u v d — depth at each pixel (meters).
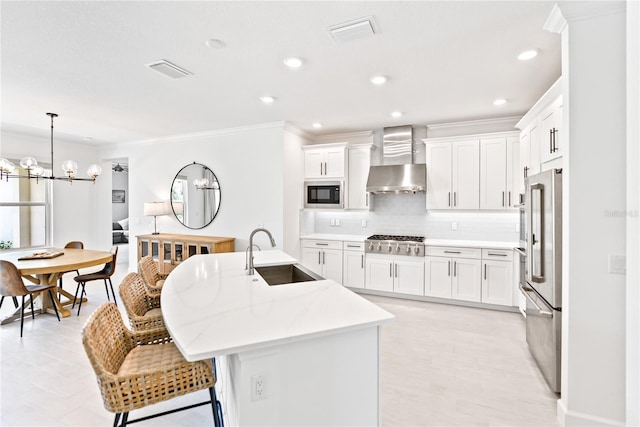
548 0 1.84
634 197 1.73
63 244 5.98
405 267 4.45
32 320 3.66
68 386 2.34
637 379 1.72
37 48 2.39
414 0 1.84
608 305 1.84
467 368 2.64
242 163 4.93
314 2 1.86
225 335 1.29
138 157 5.93
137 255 5.74
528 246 2.70
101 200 6.57
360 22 2.07
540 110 2.98
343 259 4.83
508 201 4.06
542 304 2.45
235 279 2.21
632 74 1.73
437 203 4.45
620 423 1.83
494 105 3.75
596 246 1.85
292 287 2.01
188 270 2.50
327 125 4.75
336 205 4.90
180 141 5.47
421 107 3.83
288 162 4.77
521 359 2.79
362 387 1.47
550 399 2.22
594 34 1.84
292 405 1.34
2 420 1.98
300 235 5.14
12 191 5.37
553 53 2.48
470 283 4.11
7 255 5.13
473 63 2.66
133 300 2.13
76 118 4.34
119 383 1.28
